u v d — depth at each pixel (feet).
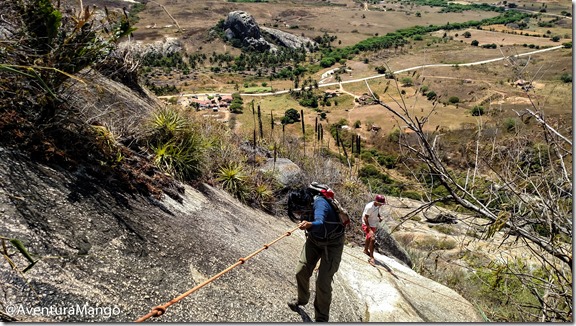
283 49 527.81
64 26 13.97
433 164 11.41
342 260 21.83
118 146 15.51
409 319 18.26
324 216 13.17
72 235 10.19
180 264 12.09
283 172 27.71
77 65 13.65
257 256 15.98
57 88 13.15
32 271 8.63
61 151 12.34
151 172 16.17
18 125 11.69
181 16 578.66
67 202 11.03
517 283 15.75
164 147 18.51
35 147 11.62
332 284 17.72
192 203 16.83
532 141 11.51
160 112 20.68
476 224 11.56
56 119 12.97
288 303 14.03
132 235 11.73
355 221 29.66
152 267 11.19
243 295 12.76
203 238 14.37
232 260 14.28
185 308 10.66
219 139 27.22
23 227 9.41
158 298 10.36
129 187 13.75
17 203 9.84
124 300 9.60
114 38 14.65
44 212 10.20
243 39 514.68
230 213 19.16
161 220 13.53
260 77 414.00
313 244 13.65
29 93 12.53
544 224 11.15
